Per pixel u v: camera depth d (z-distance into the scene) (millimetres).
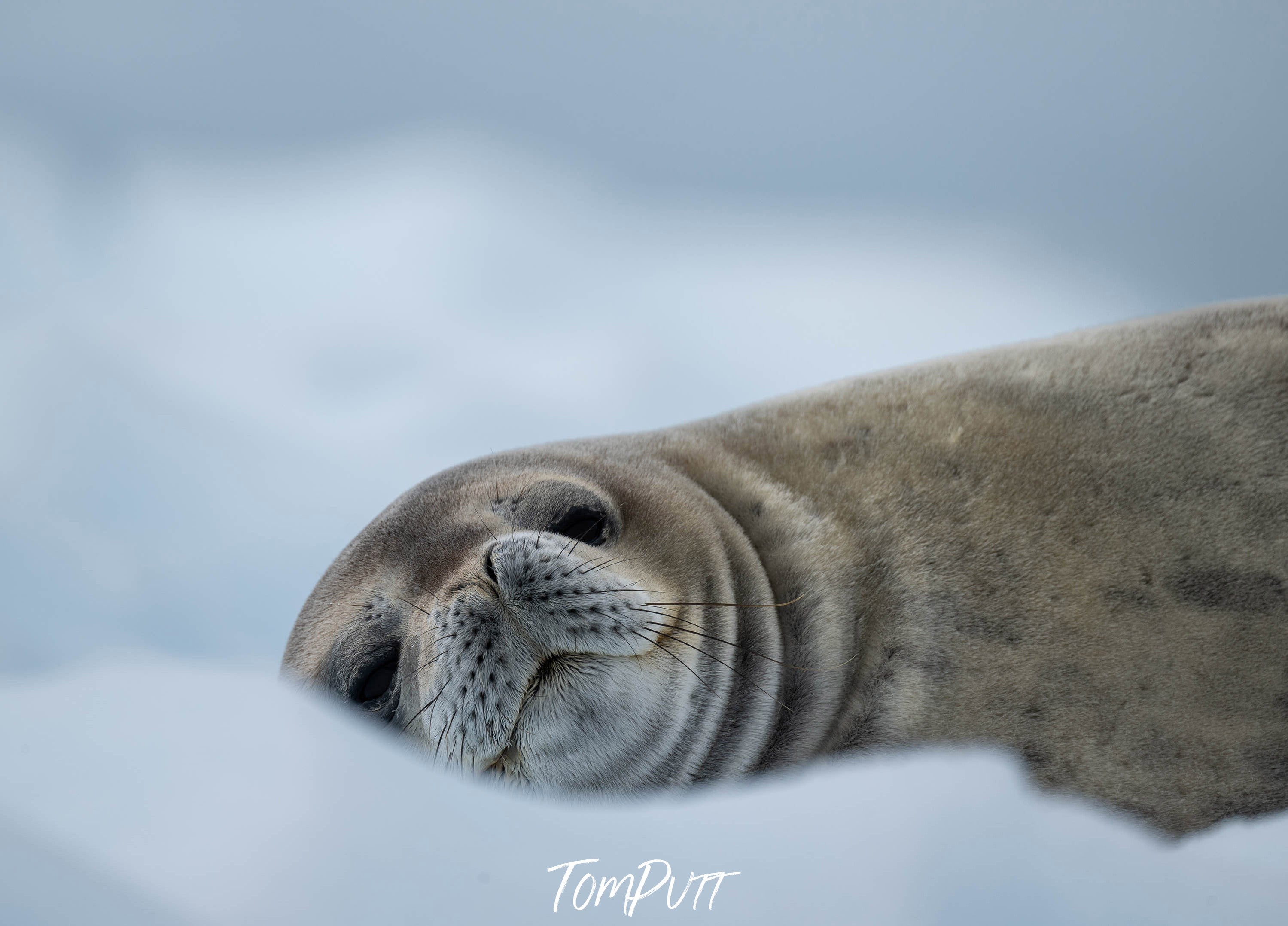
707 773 6883
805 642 7316
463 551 6891
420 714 6359
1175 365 7676
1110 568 7094
